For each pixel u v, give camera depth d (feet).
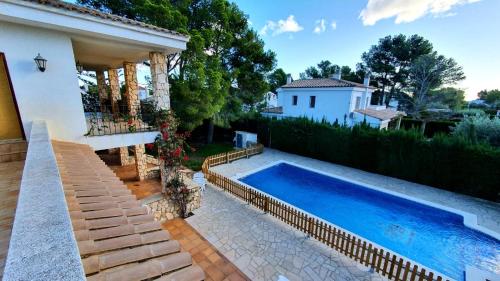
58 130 18.33
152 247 8.04
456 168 33.99
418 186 36.70
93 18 17.34
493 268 20.65
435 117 74.95
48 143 11.59
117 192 11.76
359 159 44.65
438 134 36.70
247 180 39.83
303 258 19.66
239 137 59.36
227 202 29.71
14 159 16.46
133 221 9.51
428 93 82.02
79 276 3.34
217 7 42.80
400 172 39.63
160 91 24.64
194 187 27.14
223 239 21.97
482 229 25.04
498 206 30.09
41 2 14.99
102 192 11.10
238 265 18.57
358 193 36.19
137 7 32.07
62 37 17.60
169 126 24.90
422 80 82.48
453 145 34.04
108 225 8.60
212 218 25.75
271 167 45.39
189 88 37.60
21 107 16.62
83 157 15.57
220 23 46.52
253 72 56.44
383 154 41.22
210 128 61.82
